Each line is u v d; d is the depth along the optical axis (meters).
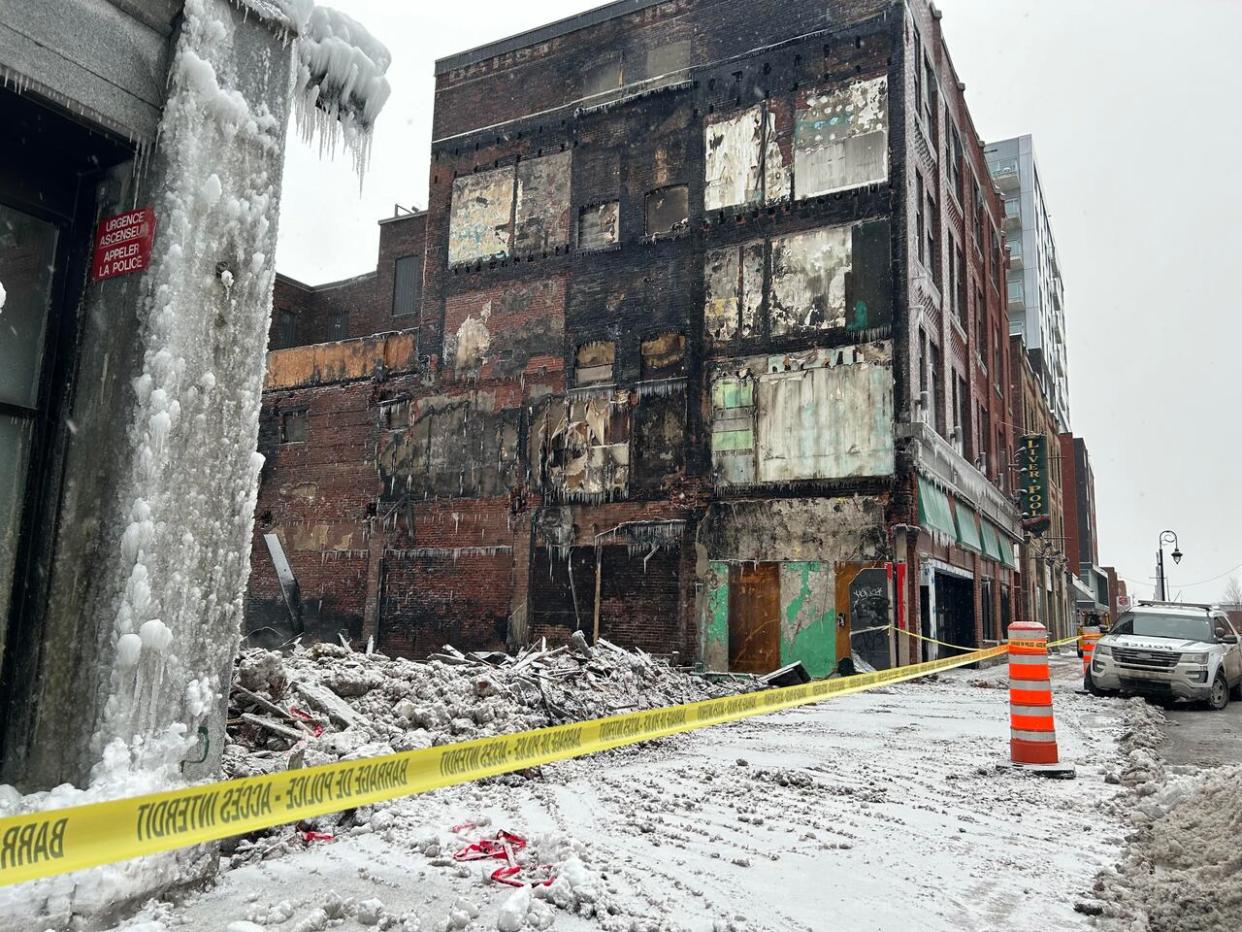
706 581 21.09
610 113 24.97
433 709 7.80
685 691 13.55
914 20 22.61
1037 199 66.06
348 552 26.88
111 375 4.08
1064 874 4.68
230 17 4.42
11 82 3.62
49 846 2.50
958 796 6.64
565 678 11.55
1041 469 33.59
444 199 27.34
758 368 21.55
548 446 23.98
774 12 23.03
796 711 12.71
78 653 3.84
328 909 3.70
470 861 4.50
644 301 23.45
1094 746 9.22
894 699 14.73
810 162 21.91
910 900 4.25
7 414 4.07
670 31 24.45
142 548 3.87
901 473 19.52
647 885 4.35
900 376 19.92
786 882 4.48
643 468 22.55
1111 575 84.56
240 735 6.19
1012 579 32.16
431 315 26.83
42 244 4.24
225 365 4.27
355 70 5.50
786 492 20.64
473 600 24.31
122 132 4.06
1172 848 4.81
